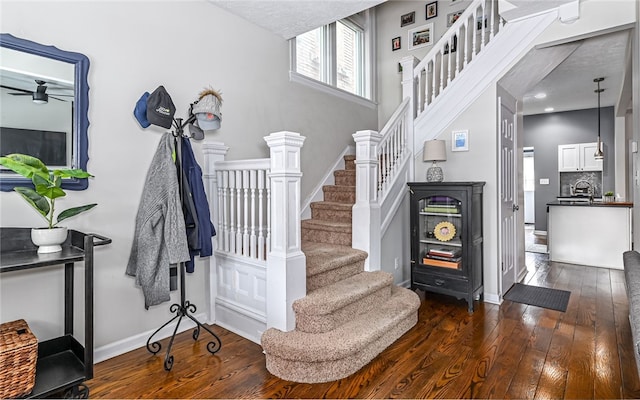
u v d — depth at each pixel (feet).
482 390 6.22
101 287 7.45
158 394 6.17
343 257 9.14
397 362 7.23
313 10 9.81
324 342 6.75
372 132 9.95
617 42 11.60
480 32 14.01
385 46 16.69
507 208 12.39
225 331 8.89
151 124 7.82
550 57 11.63
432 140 11.57
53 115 6.69
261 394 6.17
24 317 6.47
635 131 9.95
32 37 6.46
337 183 13.71
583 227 16.21
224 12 9.84
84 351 5.82
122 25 7.73
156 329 8.36
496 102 11.19
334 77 14.75
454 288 10.56
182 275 7.69
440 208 11.09
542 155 25.29
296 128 12.25
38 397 5.17
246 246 8.48
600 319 9.45
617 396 5.98
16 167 5.22
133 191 7.93
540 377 6.61
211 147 9.15
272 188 7.64
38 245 5.83
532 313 10.01
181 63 8.82
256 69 10.77
